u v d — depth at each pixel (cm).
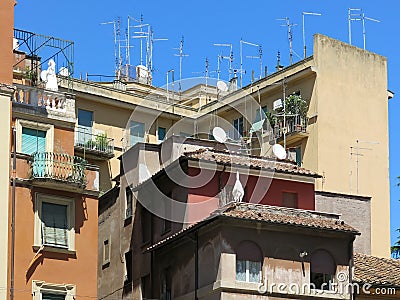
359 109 6944
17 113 4972
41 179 4875
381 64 7112
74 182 4944
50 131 5044
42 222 4878
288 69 7044
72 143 5109
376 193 6869
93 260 4969
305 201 5372
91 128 6688
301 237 4966
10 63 4991
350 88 6950
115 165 6569
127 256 5600
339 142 6812
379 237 6806
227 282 4762
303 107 6838
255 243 4872
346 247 5047
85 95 6675
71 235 4934
